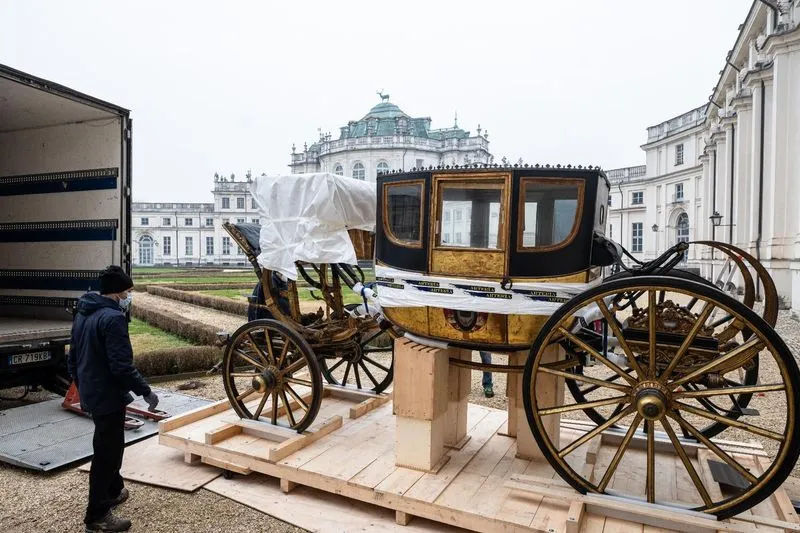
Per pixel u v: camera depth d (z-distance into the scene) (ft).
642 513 9.98
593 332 12.38
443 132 197.98
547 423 12.73
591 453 12.25
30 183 23.47
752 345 9.50
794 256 50.24
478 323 11.78
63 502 12.75
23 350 19.03
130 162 21.07
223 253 220.84
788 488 13.16
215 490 13.12
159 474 13.96
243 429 15.08
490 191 11.48
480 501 10.93
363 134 191.52
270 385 14.75
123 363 11.10
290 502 12.47
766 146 58.34
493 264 11.40
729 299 9.12
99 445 11.31
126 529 11.37
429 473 12.17
